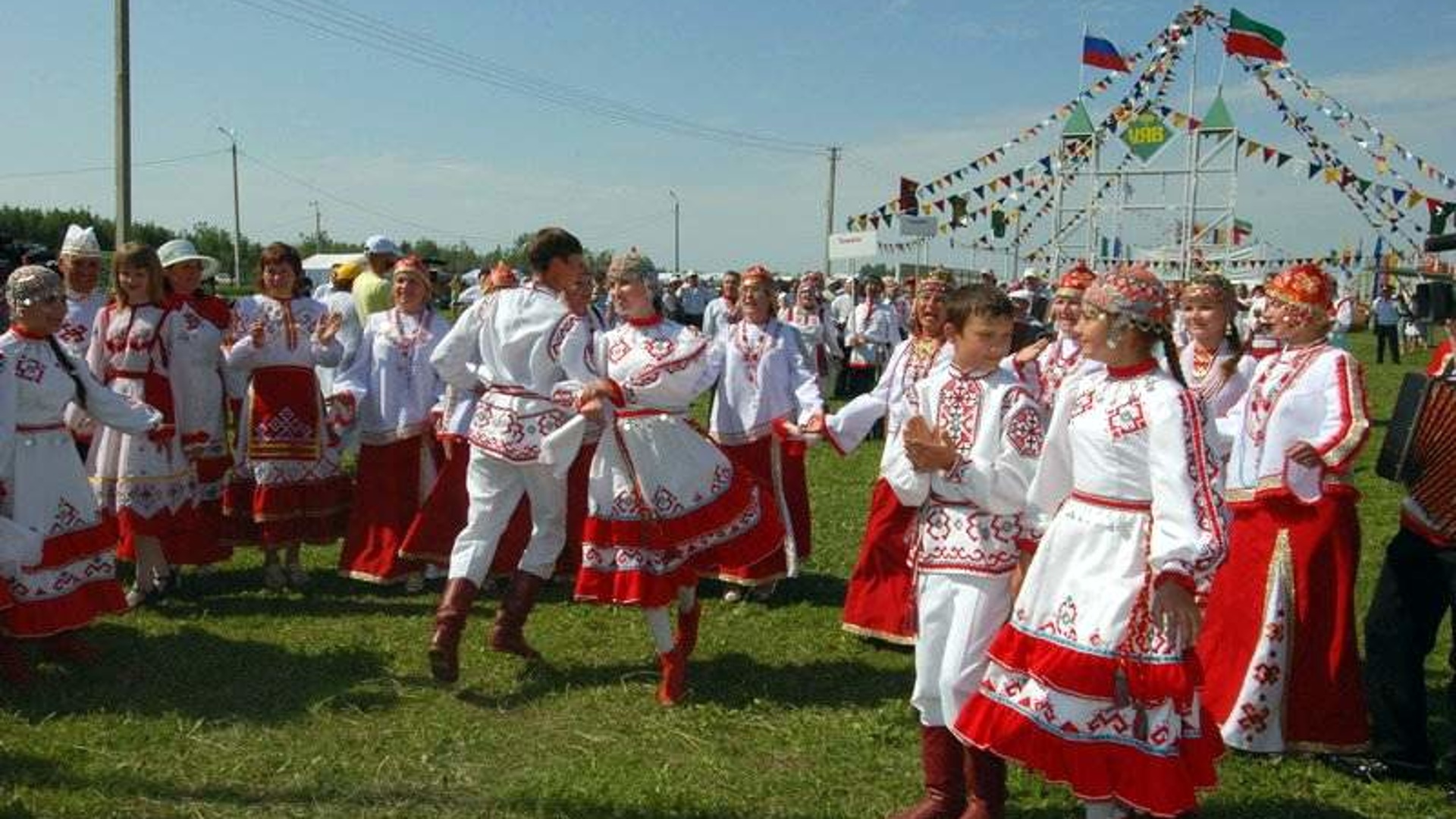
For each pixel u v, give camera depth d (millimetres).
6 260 11586
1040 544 3330
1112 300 3146
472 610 6082
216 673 5035
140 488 5891
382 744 4293
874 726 4523
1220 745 3215
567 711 4688
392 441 6430
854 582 5691
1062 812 3838
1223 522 3014
